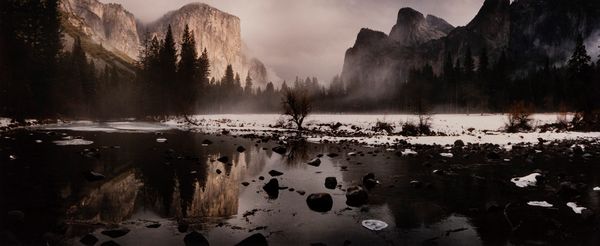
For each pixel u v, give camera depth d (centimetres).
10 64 4284
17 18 4731
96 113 7131
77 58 7650
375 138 2986
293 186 1178
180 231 728
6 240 630
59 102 5525
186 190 1086
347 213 883
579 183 1187
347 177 1334
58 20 5553
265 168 1523
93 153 1681
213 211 880
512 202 988
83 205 895
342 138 3011
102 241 660
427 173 1416
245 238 668
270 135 3366
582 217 838
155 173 1327
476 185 1202
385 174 1397
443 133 3394
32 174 1229
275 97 12294
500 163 1661
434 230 764
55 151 1798
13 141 2203
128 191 1052
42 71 4906
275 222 804
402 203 978
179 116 6094
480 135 3144
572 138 2830
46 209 849
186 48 6938
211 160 1712
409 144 2445
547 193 1088
